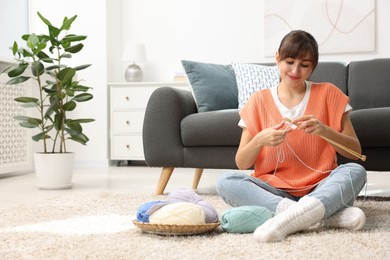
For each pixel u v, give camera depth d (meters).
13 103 4.04
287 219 1.47
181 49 5.04
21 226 1.76
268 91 1.89
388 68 3.11
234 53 4.92
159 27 5.09
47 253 1.35
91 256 1.31
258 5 4.85
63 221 1.85
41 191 3.04
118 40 5.11
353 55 4.62
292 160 1.80
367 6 4.56
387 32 4.56
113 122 4.76
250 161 1.79
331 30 4.64
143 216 1.61
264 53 4.82
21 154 4.15
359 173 1.68
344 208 1.62
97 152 4.84
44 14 4.99
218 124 2.57
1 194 2.89
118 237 1.55
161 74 5.09
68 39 3.18
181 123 2.66
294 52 1.69
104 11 4.83
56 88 3.29
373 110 2.43
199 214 1.56
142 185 3.28
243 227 1.58
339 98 1.83
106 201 2.36
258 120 1.86
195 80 2.92
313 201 1.52
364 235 1.48
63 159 3.14
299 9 4.70
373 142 2.40
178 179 3.69
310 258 1.24
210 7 4.96
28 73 4.25
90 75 4.86
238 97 2.94
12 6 4.83
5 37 4.74
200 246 1.39
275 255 1.27
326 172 1.76
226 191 1.77
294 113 1.82
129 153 4.72
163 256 1.29
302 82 1.83
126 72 4.87
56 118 3.22
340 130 1.82
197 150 2.65
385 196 2.67
